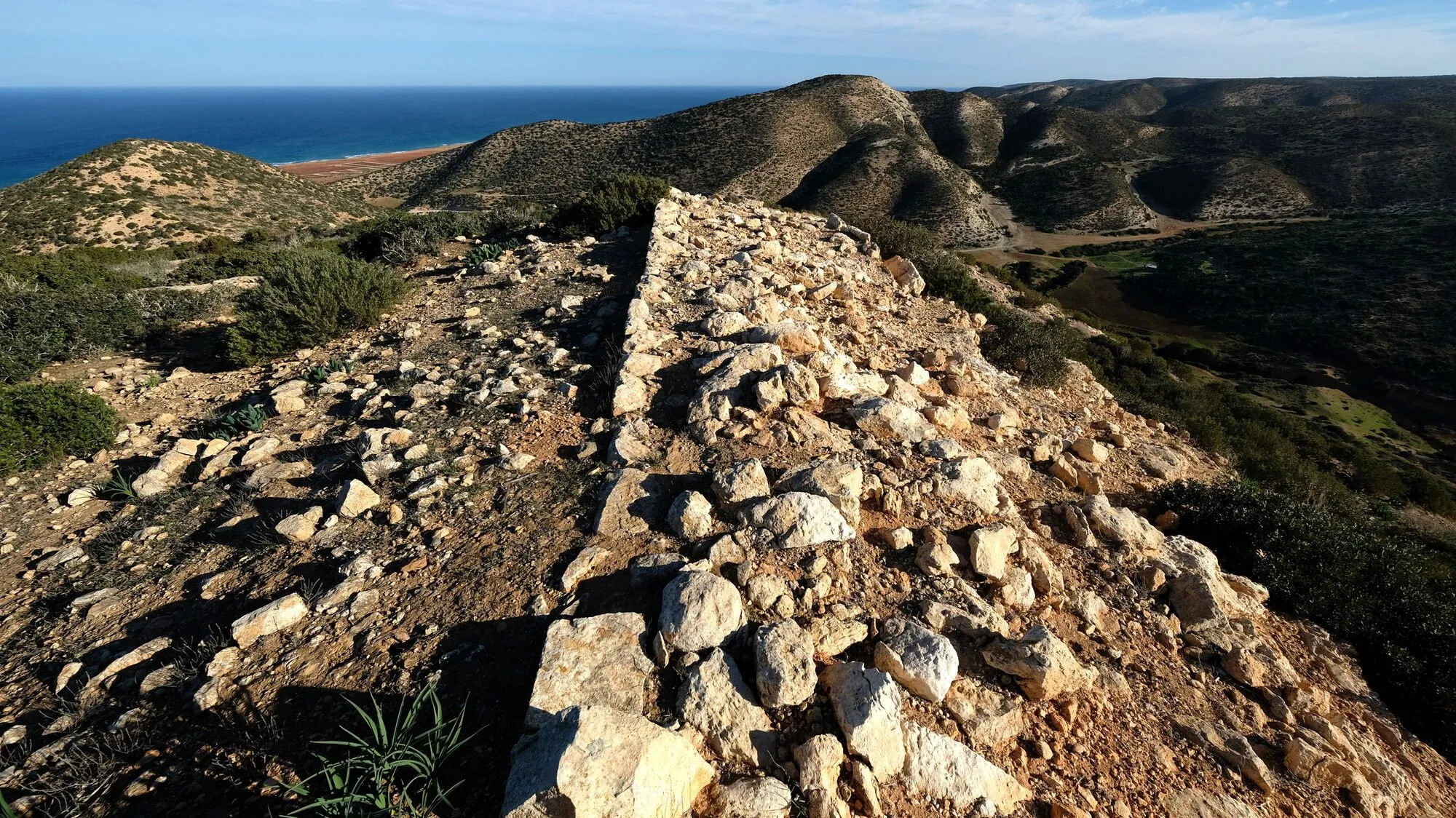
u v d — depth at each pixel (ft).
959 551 16.06
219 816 9.83
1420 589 19.98
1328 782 13.03
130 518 19.36
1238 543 21.53
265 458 21.21
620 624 12.19
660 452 18.65
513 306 34.47
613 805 8.70
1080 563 17.97
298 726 11.18
